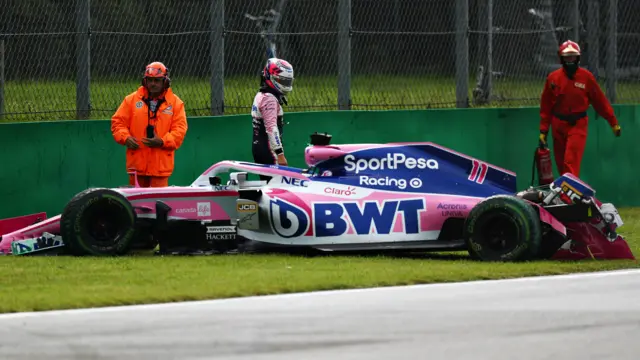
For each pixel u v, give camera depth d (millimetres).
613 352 21234
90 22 46219
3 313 24594
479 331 23016
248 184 36562
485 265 32469
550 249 34688
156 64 39812
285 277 29531
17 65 45906
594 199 34844
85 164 45625
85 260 33750
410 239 35281
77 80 46250
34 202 44969
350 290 27859
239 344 21719
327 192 36000
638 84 56125
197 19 47812
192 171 46812
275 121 39688
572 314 24875
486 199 33844
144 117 39688
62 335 22438
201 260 33812
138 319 24000
